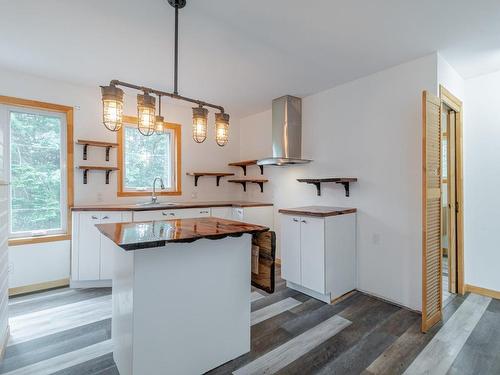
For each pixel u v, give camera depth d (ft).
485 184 9.40
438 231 7.75
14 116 9.89
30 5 6.01
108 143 11.12
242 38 7.36
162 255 5.07
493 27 6.73
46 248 10.13
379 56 8.29
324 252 8.84
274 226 13.57
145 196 12.64
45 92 10.16
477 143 9.55
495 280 9.26
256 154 14.88
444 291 9.85
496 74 9.18
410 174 8.54
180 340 5.32
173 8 6.07
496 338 6.91
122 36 7.32
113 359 6.09
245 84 10.66
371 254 9.55
